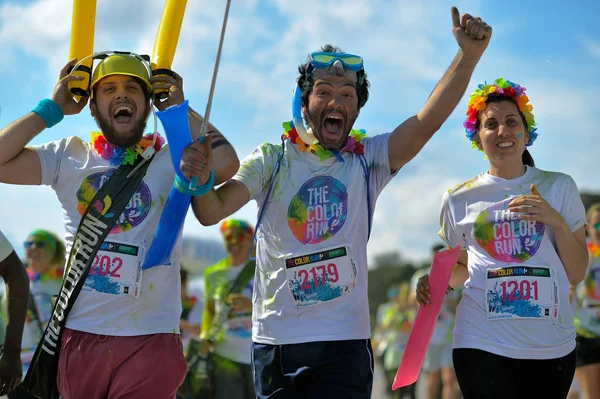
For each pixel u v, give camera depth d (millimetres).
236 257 9109
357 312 4996
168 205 4660
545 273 5277
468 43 4930
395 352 13164
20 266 5801
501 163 5508
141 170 4938
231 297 9008
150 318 4906
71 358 4910
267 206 5082
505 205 5414
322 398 4898
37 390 5078
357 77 5160
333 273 4949
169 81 5055
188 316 9547
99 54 5047
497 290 5320
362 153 5160
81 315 4895
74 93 5012
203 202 4762
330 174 5070
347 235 5016
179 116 4469
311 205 5020
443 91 4992
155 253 4758
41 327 8500
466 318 5434
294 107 5137
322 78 5070
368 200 5141
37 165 4973
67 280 4906
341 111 5074
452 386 11703
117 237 4883
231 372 8969
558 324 5266
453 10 4969
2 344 6008
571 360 5324
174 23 5121
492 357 5281
